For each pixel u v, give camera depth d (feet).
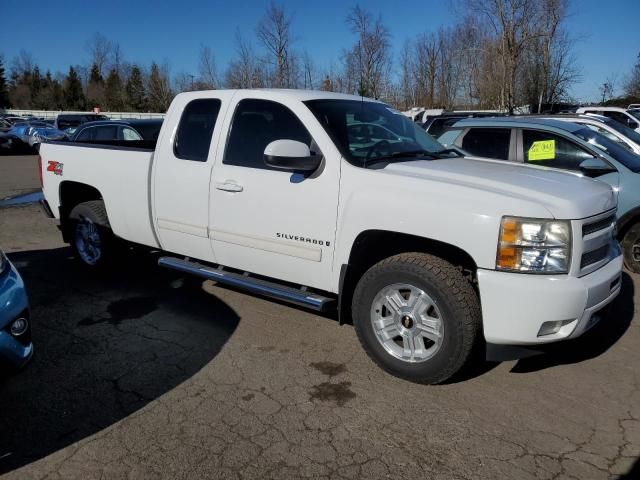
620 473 9.11
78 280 19.12
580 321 10.62
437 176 11.66
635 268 20.07
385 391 11.65
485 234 10.44
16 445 9.88
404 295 11.87
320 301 12.76
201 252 15.35
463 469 9.20
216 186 14.34
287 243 13.20
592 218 10.95
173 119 15.72
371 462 9.37
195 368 12.72
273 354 13.43
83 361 13.07
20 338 10.84
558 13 91.66
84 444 9.89
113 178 17.30
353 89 109.40
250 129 14.12
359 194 11.89
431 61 120.06
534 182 11.48
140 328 14.97
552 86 97.60
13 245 24.58
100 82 258.16
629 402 11.26
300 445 9.84
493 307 10.53
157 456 9.55
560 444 9.86
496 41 98.17
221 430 10.28
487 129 22.56
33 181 50.83
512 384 11.93
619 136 24.70
